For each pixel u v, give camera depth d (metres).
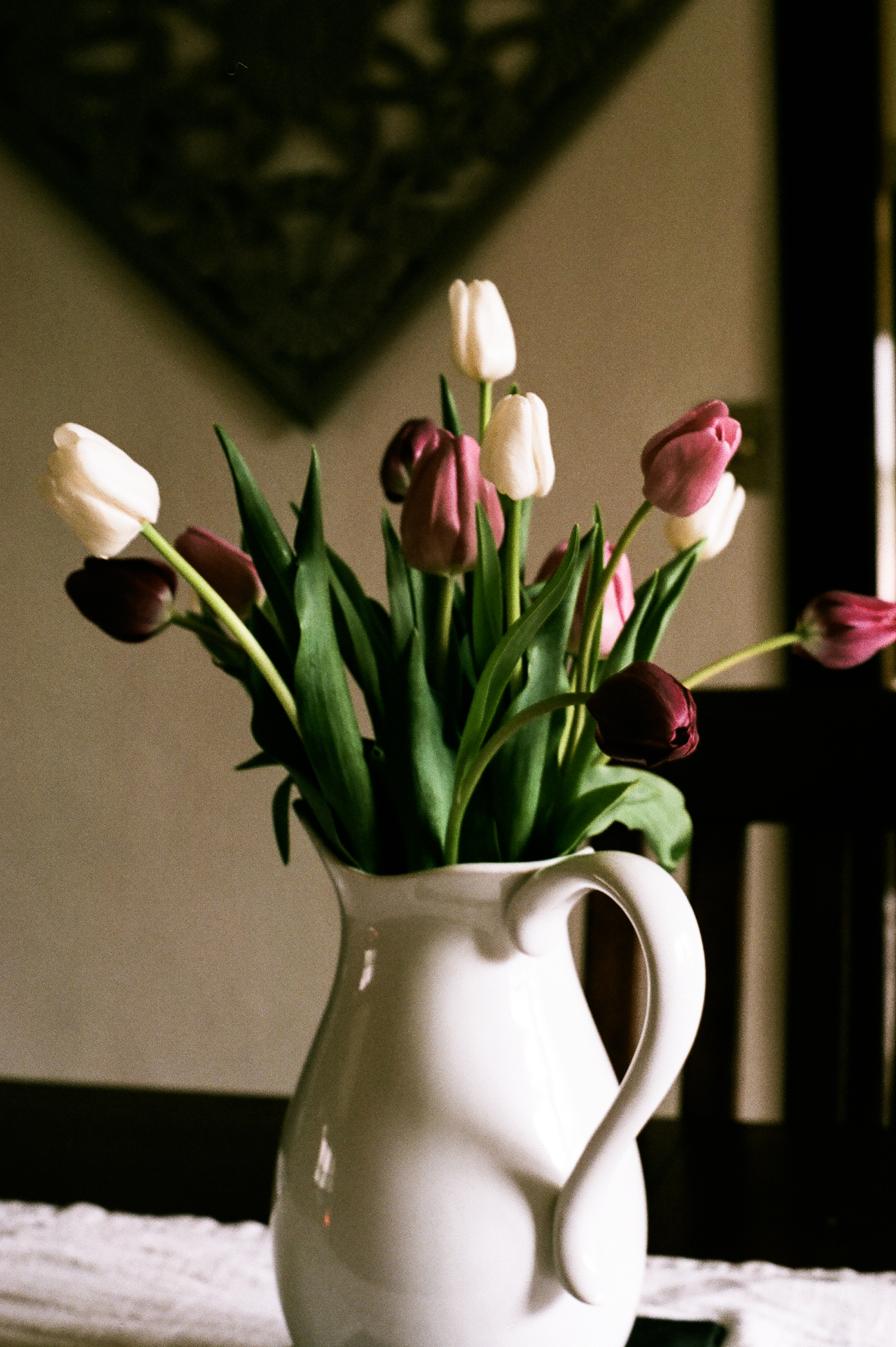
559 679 1.24
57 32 3.39
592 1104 1.20
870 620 1.27
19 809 3.54
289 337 3.30
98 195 3.39
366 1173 1.17
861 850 2.53
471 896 1.18
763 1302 1.34
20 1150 1.60
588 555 1.29
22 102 3.42
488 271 3.22
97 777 3.49
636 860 1.16
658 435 1.20
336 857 1.22
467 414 3.24
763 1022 3.06
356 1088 1.18
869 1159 1.58
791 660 3.04
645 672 1.12
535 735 1.23
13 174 3.49
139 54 3.36
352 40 3.25
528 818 1.24
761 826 3.07
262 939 3.41
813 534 3.01
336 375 3.28
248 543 1.26
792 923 1.85
